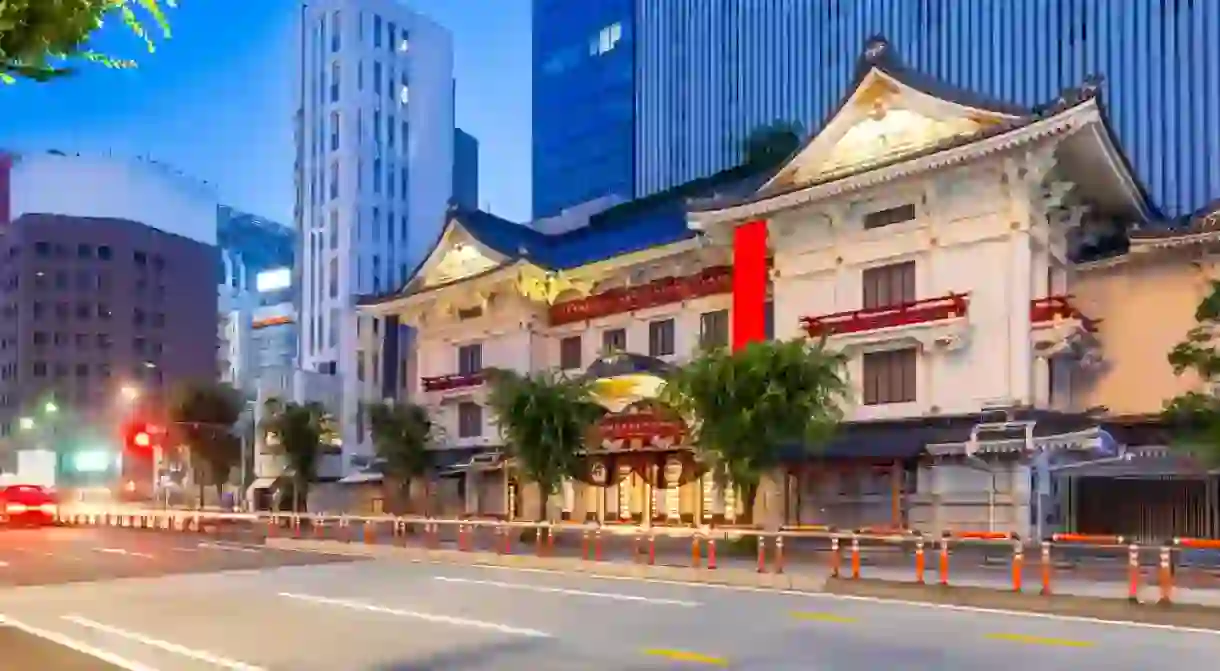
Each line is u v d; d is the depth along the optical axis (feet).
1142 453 86.33
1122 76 188.24
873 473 104.53
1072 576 73.41
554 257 152.46
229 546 120.06
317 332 253.44
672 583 73.56
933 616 53.52
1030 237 98.94
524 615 53.78
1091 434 84.69
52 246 309.22
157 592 67.67
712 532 79.41
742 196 116.88
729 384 86.28
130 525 169.07
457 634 46.83
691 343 128.67
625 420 120.06
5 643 46.09
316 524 132.87
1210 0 177.17
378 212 256.32
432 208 268.82
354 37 258.78
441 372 162.50
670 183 302.86
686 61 303.68
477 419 154.10
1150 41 185.06
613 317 138.21
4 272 313.53
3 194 322.55
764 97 275.80
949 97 102.37
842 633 46.78
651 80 315.78
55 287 307.99
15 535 142.51
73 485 295.89
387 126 262.26
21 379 302.66
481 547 107.04
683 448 113.60
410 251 261.03
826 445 99.35
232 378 347.97
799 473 105.50
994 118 98.48
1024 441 88.07
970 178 102.06
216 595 65.16
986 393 99.30
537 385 109.81
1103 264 106.11
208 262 341.62
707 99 294.46
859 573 73.20
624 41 328.08
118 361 311.06
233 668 37.96
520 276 144.15
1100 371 105.81
